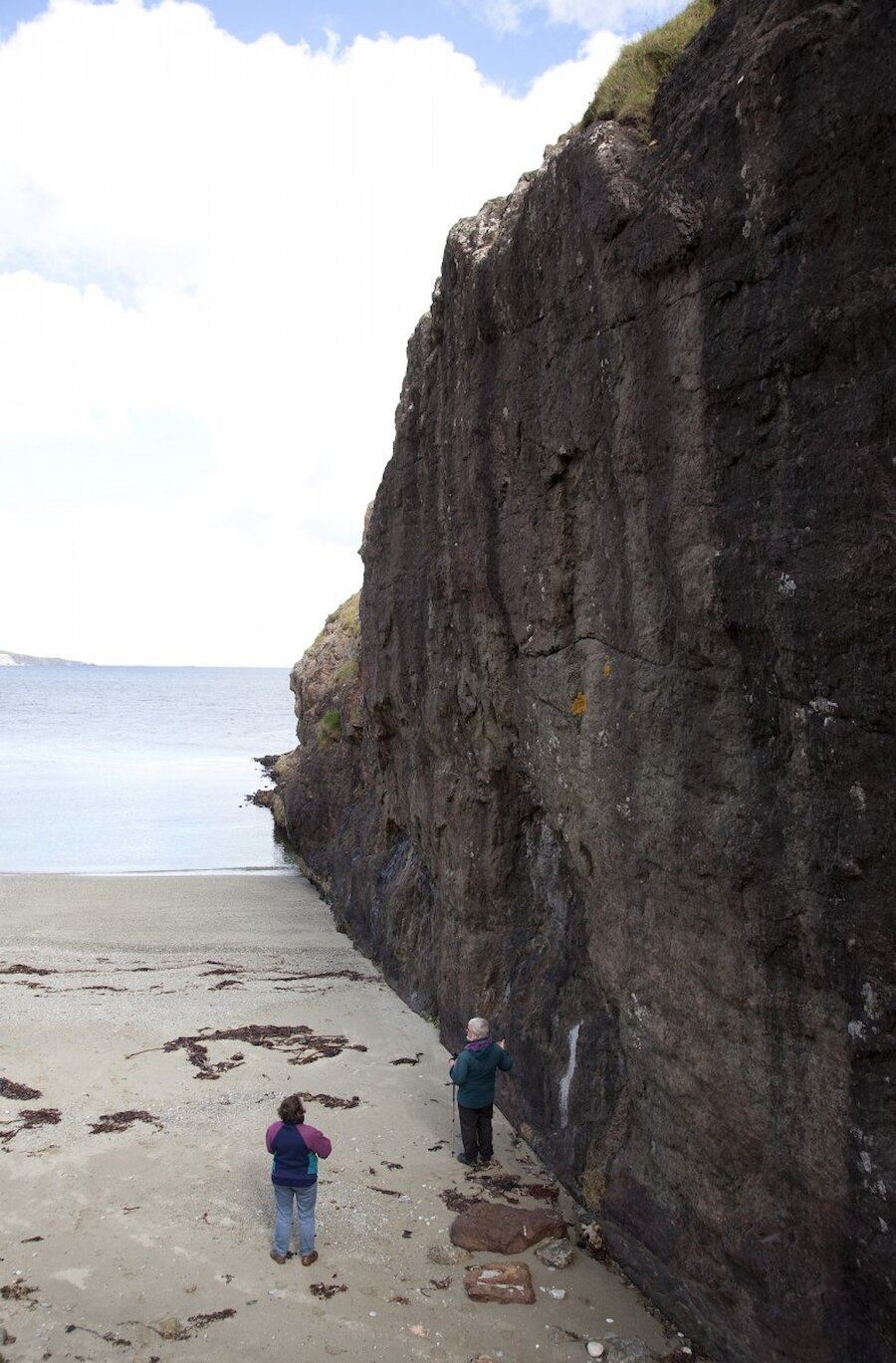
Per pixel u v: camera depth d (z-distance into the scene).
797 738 6.24
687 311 7.02
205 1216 8.91
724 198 6.60
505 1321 7.55
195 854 33.16
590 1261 8.45
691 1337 7.37
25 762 64.50
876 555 5.46
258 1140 10.47
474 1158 10.07
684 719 7.57
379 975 17.62
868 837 5.67
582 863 9.59
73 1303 7.59
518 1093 11.04
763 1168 6.77
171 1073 12.28
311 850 27.19
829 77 5.67
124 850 33.69
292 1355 7.08
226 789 51.94
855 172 5.52
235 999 15.73
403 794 17.02
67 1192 9.27
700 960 7.39
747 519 6.55
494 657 11.66
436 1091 11.97
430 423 13.98
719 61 7.18
